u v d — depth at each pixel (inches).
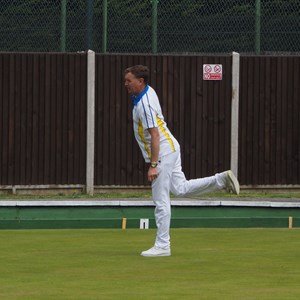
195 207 1774.1
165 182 1316.4
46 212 1748.3
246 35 2113.7
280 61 2086.6
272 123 2091.5
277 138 2095.2
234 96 2066.9
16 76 2004.2
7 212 1737.2
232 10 2101.4
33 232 1605.6
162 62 2042.3
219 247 1429.6
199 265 1259.2
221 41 2106.3
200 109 2060.8
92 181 2030.0
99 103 2030.0
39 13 2075.5
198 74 2057.1
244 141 2080.5
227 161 2076.8
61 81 2018.9
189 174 2060.8
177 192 1338.6
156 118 1299.2
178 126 2053.4
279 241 1501.0
